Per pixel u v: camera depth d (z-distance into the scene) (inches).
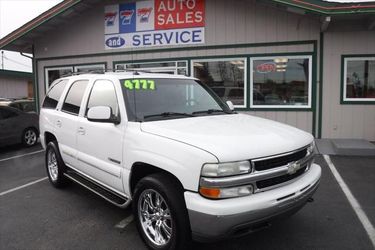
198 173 123.6
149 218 150.1
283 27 410.9
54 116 233.1
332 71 399.9
